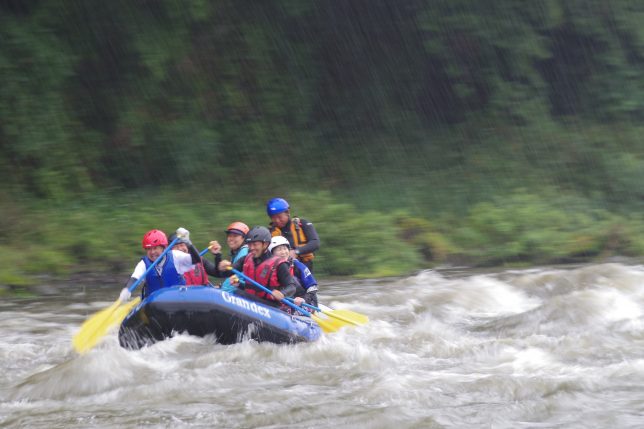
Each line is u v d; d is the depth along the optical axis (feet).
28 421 36.91
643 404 38.22
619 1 142.10
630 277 79.56
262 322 50.85
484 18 138.31
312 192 125.18
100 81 125.49
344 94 141.59
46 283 90.58
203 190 122.83
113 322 52.85
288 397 39.99
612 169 135.85
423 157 136.67
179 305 50.19
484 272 101.30
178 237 53.88
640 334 53.26
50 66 119.44
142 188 121.60
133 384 42.91
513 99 142.20
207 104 130.52
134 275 53.62
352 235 109.09
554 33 145.89
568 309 61.05
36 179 113.29
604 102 146.92
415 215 121.19
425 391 40.45
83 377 43.01
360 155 135.74
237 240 58.18
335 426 35.78
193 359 47.57
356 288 88.02
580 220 121.49
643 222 124.47
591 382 41.55
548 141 140.05
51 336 59.57
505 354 49.21
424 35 139.64
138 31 125.59
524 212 120.26
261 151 131.03
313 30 140.05
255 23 136.05
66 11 123.34
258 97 134.51
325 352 48.75
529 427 35.35
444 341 53.36
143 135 124.57
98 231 104.37
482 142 139.64
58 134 117.29
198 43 131.44
